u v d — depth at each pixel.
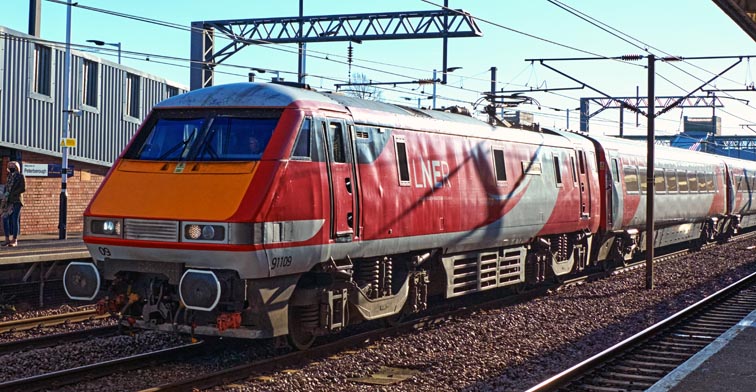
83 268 10.54
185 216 9.84
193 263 9.91
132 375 9.77
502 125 16.72
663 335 12.83
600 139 21.36
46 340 11.61
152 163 10.60
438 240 13.42
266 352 11.21
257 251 9.66
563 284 19.19
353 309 11.62
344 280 11.41
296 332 10.91
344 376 10.02
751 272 22.92
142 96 31.02
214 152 10.45
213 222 9.69
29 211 26.11
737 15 13.94
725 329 13.50
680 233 28.20
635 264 24.30
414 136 12.95
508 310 15.38
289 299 10.70
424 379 9.95
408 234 12.55
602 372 10.24
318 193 10.62
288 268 10.20
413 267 13.15
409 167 12.69
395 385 9.66
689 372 9.93
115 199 10.40
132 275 10.57
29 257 14.84
